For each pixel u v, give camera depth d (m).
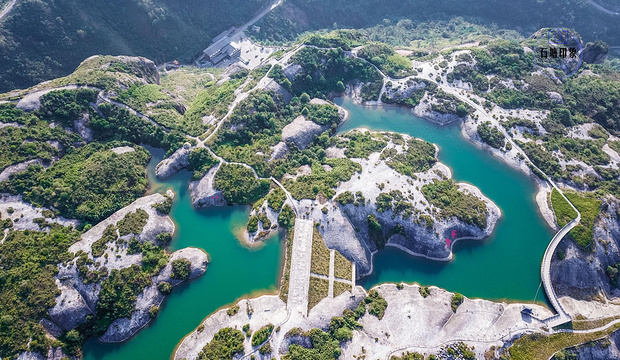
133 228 90.06
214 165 104.62
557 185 102.75
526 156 109.44
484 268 92.62
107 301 80.25
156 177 105.81
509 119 117.19
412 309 84.06
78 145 106.06
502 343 78.44
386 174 103.31
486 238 96.75
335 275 87.88
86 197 94.56
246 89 123.56
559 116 115.62
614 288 90.38
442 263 94.00
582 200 97.12
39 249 83.00
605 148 108.75
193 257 90.00
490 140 113.31
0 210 86.50
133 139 112.00
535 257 93.00
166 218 97.19
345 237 93.19
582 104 119.75
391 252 95.94
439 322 81.69
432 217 96.06
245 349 75.94
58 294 78.31
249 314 81.75
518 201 102.88
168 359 79.31
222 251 92.88
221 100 123.25
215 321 81.81
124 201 97.69
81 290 80.44
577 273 90.12
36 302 76.00
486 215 98.31
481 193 104.88
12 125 99.69
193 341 79.19
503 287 89.62
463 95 125.50
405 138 117.25
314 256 89.69
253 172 103.62
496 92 124.62
